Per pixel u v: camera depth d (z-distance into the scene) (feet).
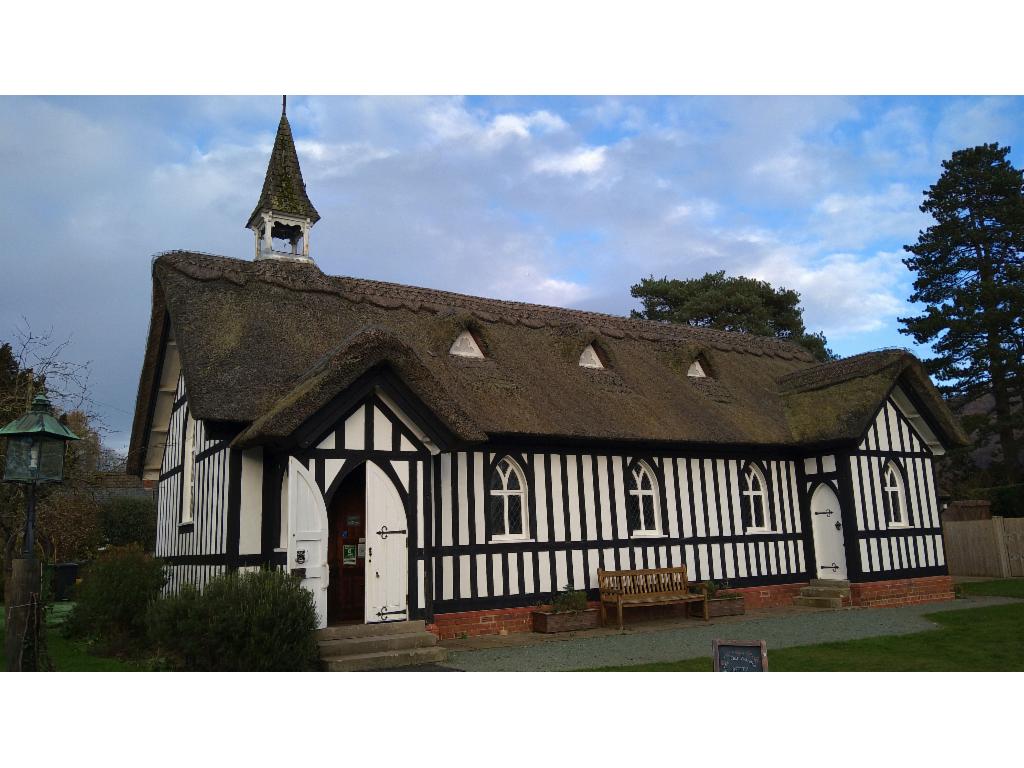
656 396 54.19
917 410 59.88
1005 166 109.09
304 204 54.34
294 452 33.60
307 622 29.58
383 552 34.96
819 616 48.14
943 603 54.90
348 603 43.57
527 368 50.65
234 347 39.22
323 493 33.91
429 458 37.11
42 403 29.45
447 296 57.31
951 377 109.29
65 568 62.44
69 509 52.65
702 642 37.83
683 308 128.88
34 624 27.58
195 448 44.70
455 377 45.32
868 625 43.04
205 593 28.78
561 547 45.37
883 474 57.67
